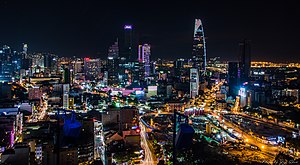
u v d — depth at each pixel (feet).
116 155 396.57
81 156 357.82
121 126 538.06
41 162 349.41
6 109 600.39
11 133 437.17
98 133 511.81
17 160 334.65
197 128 599.57
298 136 515.09
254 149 455.63
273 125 649.20
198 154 381.19
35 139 426.51
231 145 472.03
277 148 468.34
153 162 394.73
